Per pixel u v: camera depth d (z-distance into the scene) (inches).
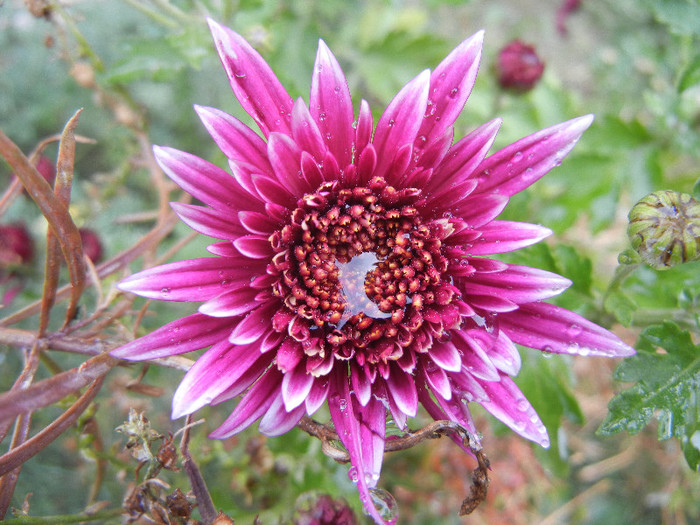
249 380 2.9
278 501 4.7
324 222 3.1
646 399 3.5
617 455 6.9
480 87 6.4
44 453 4.7
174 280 2.8
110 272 3.7
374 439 2.9
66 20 4.4
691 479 6.3
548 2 8.8
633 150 5.6
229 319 3.0
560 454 4.6
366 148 2.9
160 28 5.2
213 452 4.6
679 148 5.4
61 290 3.6
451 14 8.6
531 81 5.6
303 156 2.8
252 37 5.0
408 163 3.0
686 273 4.4
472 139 3.0
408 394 2.9
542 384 4.6
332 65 2.9
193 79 6.9
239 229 2.9
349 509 4.2
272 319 3.0
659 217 3.2
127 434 3.2
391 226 3.2
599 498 7.0
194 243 5.8
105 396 5.3
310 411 2.8
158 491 3.2
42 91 6.5
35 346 3.1
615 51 8.1
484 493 3.0
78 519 3.5
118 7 7.0
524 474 6.5
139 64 4.7
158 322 5.6
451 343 2.9
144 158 4.7
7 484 3.1
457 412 3.0
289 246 3.1
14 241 4.8
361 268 3.3
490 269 3.0
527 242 2.9
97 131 6.7
